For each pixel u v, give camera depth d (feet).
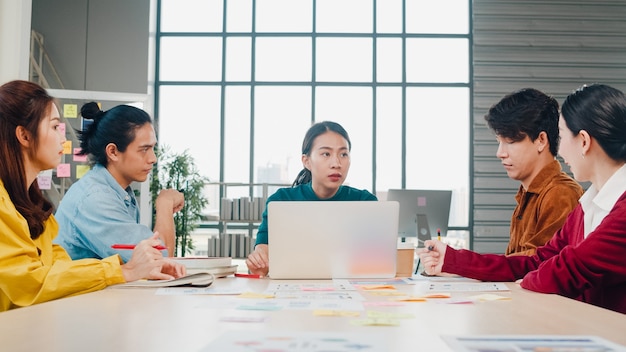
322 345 2.60
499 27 23.71
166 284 5.27
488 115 7.51
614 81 23.72
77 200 7.00
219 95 23.54
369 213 6.31
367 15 23.85
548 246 6.18
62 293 4.72
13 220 4.69
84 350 2.65
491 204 23.13
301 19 23.84
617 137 5.16
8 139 5.11
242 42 23.71
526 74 23.61
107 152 7.27
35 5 21.56
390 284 5.74
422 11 23.93
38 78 21.30
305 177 9.09
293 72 23.66
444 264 6.10
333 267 6.33
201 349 2.56
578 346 2.66
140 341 2.88
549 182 7.16
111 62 21.68
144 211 19.11
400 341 2.87
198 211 20.79
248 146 23.43
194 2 23.77
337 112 23.59
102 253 6.86
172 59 23.57
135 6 21.91
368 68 23.72
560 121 5.59
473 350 2.60
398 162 23.48
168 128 23.36
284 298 4.51
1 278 4.51
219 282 5.94
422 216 12.91
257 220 20.31
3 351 2.62
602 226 4.89
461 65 23.84
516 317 3.67
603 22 23.81
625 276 4.85
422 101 23.67
